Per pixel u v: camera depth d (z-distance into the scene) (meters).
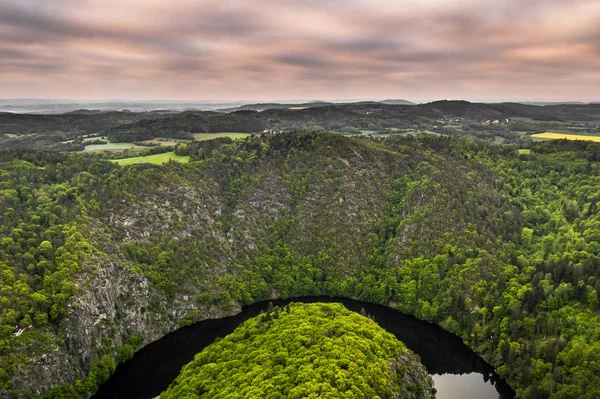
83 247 124.69
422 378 100.38
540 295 123.69
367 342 96.62
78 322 110.06
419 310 145.00
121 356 119.12
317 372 82.75
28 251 116.75
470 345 129.12
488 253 144.75
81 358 108.88
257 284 158.62
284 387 80.12
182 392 89.44
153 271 139.75
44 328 103.81
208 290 148.38
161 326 133.88
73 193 148.88
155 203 157.62
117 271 130.50
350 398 76.56
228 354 99.44
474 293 135.88
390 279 155.50
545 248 145.62
